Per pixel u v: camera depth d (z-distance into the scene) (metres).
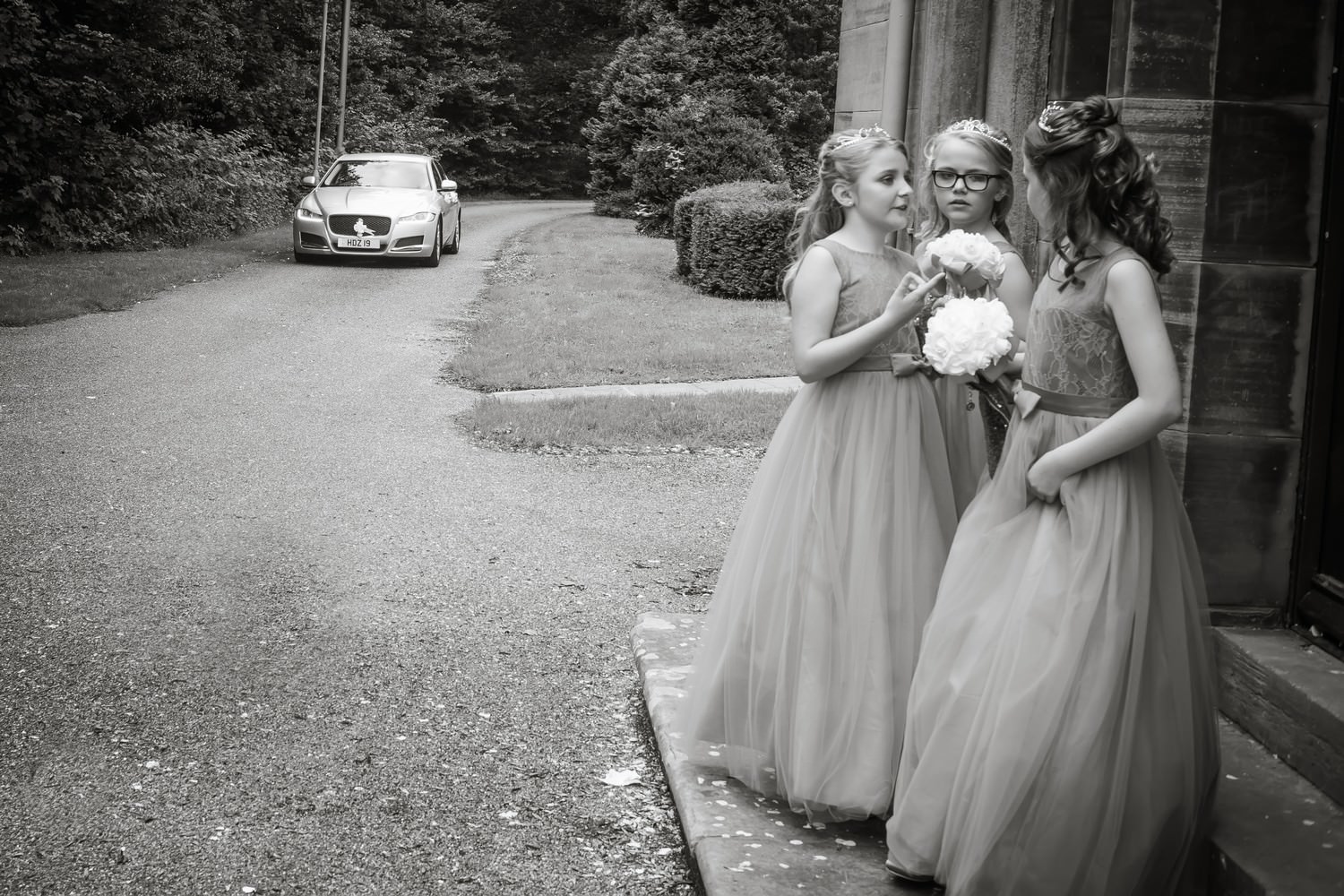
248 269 18.27
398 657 4.68
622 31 53.81
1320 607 3.50
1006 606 2.79
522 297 16.36
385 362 11.47
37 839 3.27
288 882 3.12
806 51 34.78
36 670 4.40
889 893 2.95
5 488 6.80
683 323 14.18
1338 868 2.73
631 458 8.17
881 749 3.15
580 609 5.32
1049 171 2.72
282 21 32.56
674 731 3.84
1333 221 3.49
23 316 12.64
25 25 18.50
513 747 3.96
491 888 3.14
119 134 22.75
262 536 6.15
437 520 6.59
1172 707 2.72
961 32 5.52
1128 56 3.57
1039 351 2.88
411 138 38.00
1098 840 2.63
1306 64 3.53
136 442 8.02
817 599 3.21
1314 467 3.56
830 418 3.31
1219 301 3.58
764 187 19.02
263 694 4.28
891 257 3.40
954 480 3.51
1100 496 2.72
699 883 3.17
